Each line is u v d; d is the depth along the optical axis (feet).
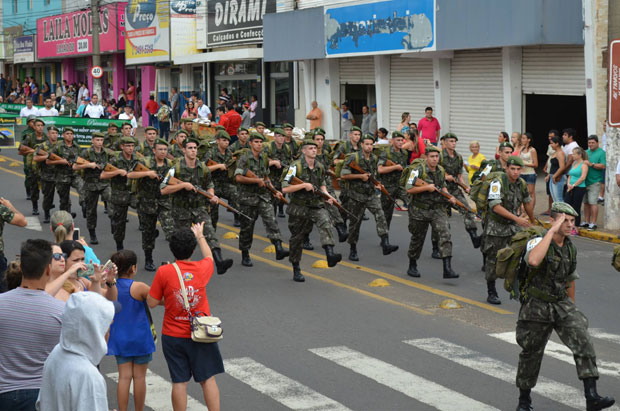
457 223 65.51
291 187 45.42
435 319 39.58
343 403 28.99
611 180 60.54
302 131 82.79
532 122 97.55
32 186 69.36
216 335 26.03
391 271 49.57
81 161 56.59
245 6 121.29
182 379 26.50
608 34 59.41
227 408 28.55
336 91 107.86
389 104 99.25
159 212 47.78
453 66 88.94
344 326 38.37
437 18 83.15
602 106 71.15
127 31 150.61
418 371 32.32
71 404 18.04
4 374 20.51
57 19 177.78
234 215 65.00
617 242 58.08
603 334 37.29
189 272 26.63
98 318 18.28
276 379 31.45
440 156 49.85
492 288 42.39
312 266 50.98
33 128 69.05
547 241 27.17
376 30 92.02
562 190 63.62
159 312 41.45
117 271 27.02
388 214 56.08
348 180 51.88
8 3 208.74
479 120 86.33
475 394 29.89
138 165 48.29
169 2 137.08
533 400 29.30
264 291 44.91
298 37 105.81
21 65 212.43
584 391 28.27
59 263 24.56
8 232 61.93
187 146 45.88
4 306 20.63
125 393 27.09
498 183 41.16
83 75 183.42
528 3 72.79
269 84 121.80
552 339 36.63
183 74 143.64
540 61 78.64
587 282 46.73
